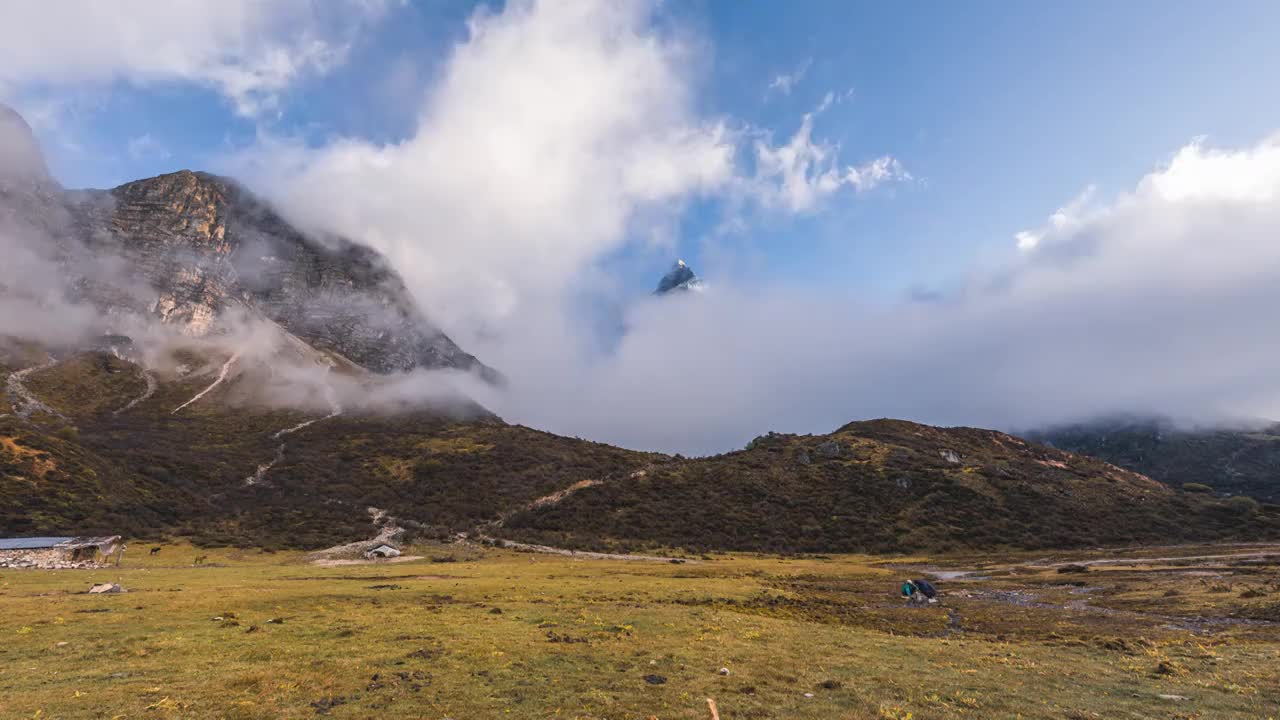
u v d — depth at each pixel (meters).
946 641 29.91
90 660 22.88
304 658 23.38
